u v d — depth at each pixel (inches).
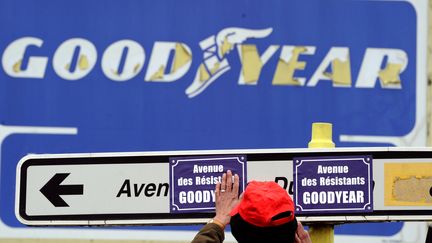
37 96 497.7
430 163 266.7
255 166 265.1
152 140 499.2
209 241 232.1
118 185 270.1
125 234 484.1
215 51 504.7
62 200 271.1
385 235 490.9
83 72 500.4
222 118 501.7
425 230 488.4
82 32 502.3
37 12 501.4
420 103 508.1
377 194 265.9
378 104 506.9
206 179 266.5
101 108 499.2
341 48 507.8
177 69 503.2
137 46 503.2
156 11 504.4
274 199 215.8
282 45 506.9
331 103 506.0
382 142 505.7
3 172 490.0
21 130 494.9
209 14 506.0
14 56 498.9
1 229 484.4
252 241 216.8
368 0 509.0
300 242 238.2
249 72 504.4
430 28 510.3
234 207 242.5
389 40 510.0
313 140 275.7
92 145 497.4
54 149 495.8
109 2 503.5
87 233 483.8
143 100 501.0
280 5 508.1
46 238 483.2
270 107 503.2
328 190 265.3
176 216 267.1
